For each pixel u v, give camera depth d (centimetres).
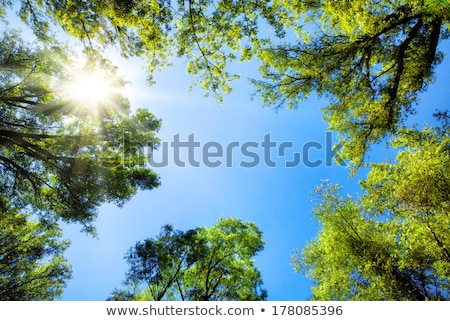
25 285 1463
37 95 1112
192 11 935
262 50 1127
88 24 971
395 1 1088
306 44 1130
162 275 1355
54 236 1540
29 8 1059
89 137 1194
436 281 1009
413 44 1125
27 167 1282
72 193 1177
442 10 675
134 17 882
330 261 1259
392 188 934
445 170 797
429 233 857
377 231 1177
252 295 1367
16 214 1300
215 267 1455
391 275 1037
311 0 1007
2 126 1176
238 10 938
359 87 1142
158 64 1059
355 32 1112
